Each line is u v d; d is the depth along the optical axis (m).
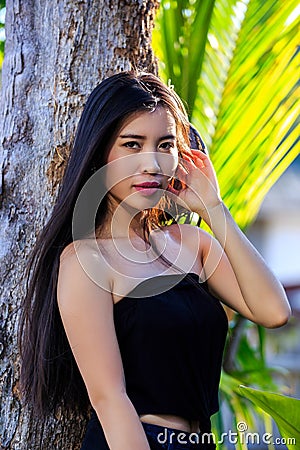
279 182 8.35
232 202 2.89
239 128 2.88
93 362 1.97
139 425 1.95
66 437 2.35
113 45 2.42
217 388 2.16
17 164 2.39
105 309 2.00
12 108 2.43
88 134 2.04
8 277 2.36
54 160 2.37
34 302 2.14
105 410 1.96
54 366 2.18
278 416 2.29
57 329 2.13
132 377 2.02
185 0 2.91
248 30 2.89
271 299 2.19
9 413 2.34
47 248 2.09
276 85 2.87
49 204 2.37
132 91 2.03
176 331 2.01
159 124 2.04
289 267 8.56
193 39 2.91
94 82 2.40
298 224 8.62
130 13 2.45
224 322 2.12
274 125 2.87
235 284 2.25
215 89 2.90
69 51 2.39
